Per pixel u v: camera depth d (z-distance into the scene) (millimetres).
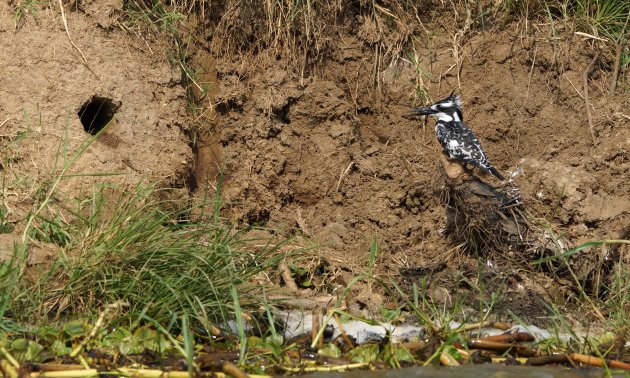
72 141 11984
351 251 12648
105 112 12688
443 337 9852
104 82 12500
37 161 11742
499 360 9680
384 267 12375
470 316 11023
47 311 9430
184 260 9938
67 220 11203
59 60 12328
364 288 11539
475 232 12688
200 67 13570
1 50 12156
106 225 10227
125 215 10594
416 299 10281
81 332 9141
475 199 12445
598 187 13242
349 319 10547
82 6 12648
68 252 9953
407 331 10320
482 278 11945
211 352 9273
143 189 11547
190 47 13531
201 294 9812
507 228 12445
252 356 9258
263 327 10016
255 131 13578
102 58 12602
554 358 9523
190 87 13469
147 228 10242
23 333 9117
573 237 12719
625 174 13391
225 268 9953
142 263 9836
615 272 11773
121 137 12477
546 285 12133
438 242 12984
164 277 9820
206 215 12531
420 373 9109
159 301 9570
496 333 10438
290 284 11359
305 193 13531
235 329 9875
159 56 13086
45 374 8438
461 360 9641
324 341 9883
